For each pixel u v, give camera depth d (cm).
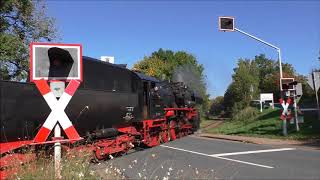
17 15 2166
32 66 931
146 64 6456
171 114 2673
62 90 948
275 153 1905
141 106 2139
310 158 1709
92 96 1570
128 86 1962
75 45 954
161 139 2480
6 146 1109
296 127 2775
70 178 939
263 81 8212
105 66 1717
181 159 1734
